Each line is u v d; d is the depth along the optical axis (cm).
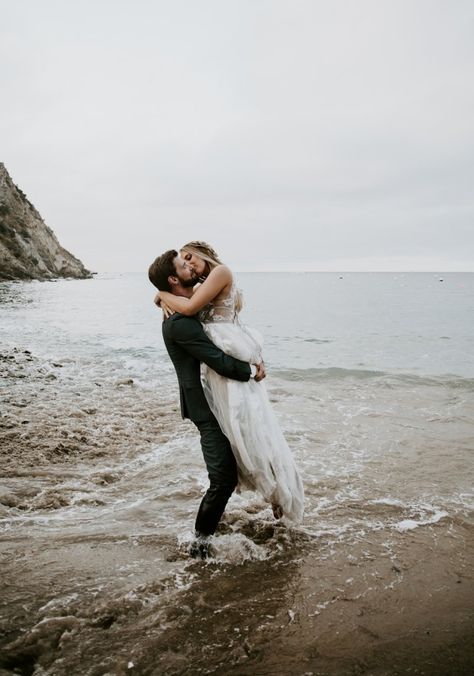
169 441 532
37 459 458
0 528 331
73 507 369
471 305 2947
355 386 826
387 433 563
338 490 405
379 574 280
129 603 249
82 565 285
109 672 201
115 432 552
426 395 756
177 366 309
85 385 810
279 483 307
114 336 1530
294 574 280
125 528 335
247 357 297
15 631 225
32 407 642
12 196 7025
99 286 6425
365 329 1720
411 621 237
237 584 270
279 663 208
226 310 305
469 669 203
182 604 250
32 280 6519
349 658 211
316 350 1270
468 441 530
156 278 305
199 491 400
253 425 297
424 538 323
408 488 409
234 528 338
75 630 227
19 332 1596
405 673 201
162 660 209
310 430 576
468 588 265
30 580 268
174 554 301
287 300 3528
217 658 211
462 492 400
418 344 1366
